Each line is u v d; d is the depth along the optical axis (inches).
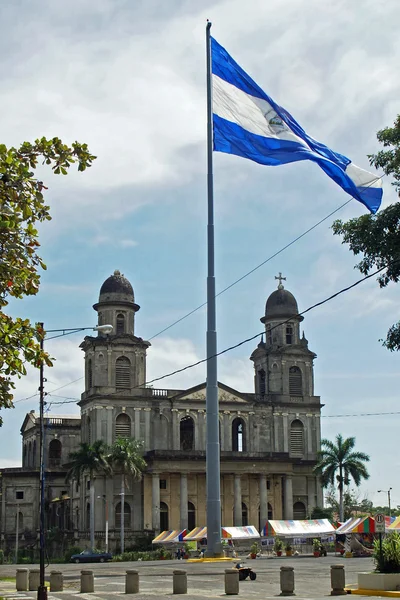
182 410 4685.0
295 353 4995.1
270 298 5118.1
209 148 2017.7
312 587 1673.2
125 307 4709.6
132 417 4584.2
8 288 1014.4
